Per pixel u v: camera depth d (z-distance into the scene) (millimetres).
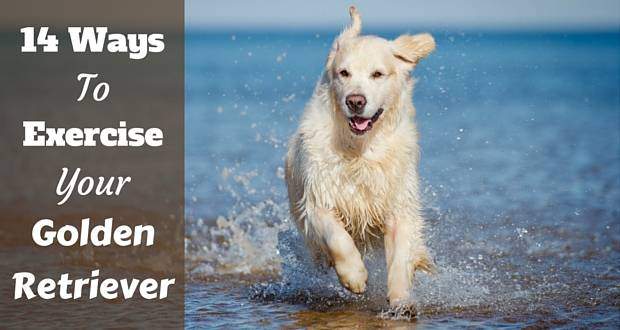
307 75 47281
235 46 117625
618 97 30797
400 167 6766
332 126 6691
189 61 75312
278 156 15844
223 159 15562
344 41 6922
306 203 6793
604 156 15508
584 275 7727
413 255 6762
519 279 7602
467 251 8766
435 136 18812
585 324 6094
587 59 67750
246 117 23609
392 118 6758
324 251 6836
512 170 13930
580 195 11828
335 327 6152
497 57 71688
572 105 27625
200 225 10289
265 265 8547
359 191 6727
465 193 11992
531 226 9922
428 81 38531
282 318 6484
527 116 23828
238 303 7043
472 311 6555
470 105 27719
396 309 6402
